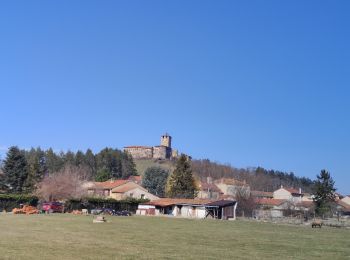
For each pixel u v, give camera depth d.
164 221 66.62
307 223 79.00
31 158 160.12
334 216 118.88
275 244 34.72
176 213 99.38
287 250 30.42
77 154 191.38
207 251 27.44
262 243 35.16
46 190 108.94
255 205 114.88
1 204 84.81
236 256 25.45
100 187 123.06
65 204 89.00
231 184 169.00
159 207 100.31
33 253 22.84
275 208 125.31
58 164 179.38
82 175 150.50
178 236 38.75
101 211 84.31
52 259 20.89
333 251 30.89
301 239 41.38
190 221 70.75
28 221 51.94
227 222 72.81
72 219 60.03
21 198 87.31
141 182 146.88
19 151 114.94
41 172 127.75
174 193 121.25
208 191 152.75
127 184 124.88
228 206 94.19
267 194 167.62
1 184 111.62
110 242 30.53
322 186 107.69
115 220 63.19
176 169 123.81
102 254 23.62
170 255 24.45
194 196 121.50
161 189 137.88
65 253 23.39
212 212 94.88
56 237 32.75
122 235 37.09
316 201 107.94
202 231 47.06
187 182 122.00
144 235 38.09
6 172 112.31
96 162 195.12
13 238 30.77
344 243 38.28
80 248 26.09
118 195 118.19
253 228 57.66
